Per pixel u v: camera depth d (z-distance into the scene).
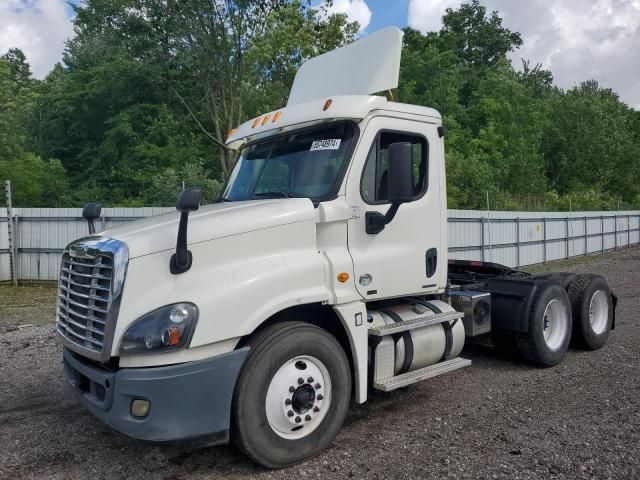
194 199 3.68
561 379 6.28
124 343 3.67
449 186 27.12
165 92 29.80
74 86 37.12
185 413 3.67
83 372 4.03
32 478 4.03
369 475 4.02
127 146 32.28
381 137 4.89
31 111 39.94
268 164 5.14
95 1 24.52
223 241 3.98
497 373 6.56
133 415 3.69
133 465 4.23
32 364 7.10
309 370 4.20
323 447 4.29
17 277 15.55
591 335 7.39
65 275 4.44
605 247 27.94
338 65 5.74
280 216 4.24
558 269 19.69
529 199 36.50
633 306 10.94
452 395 5.79
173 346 3.64
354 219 4.61
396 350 4.95
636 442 4.54
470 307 6.00
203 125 28.92
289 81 25.58
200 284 3.83
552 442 4.56
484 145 38.53
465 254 17.86
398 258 4.90
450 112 42.59
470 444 4.55
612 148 49.22
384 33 5.28
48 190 29.95
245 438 3.88
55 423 5.09
